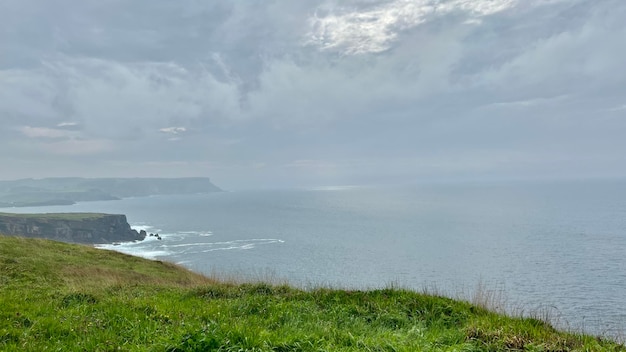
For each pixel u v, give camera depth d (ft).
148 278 69.36
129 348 21.71
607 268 207.00
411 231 433.07
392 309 33.24
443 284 175.73
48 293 38.93
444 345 23.79
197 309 32.14
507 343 24.27
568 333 28.58
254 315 30.53
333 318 30.91
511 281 179.93
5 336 22.94
